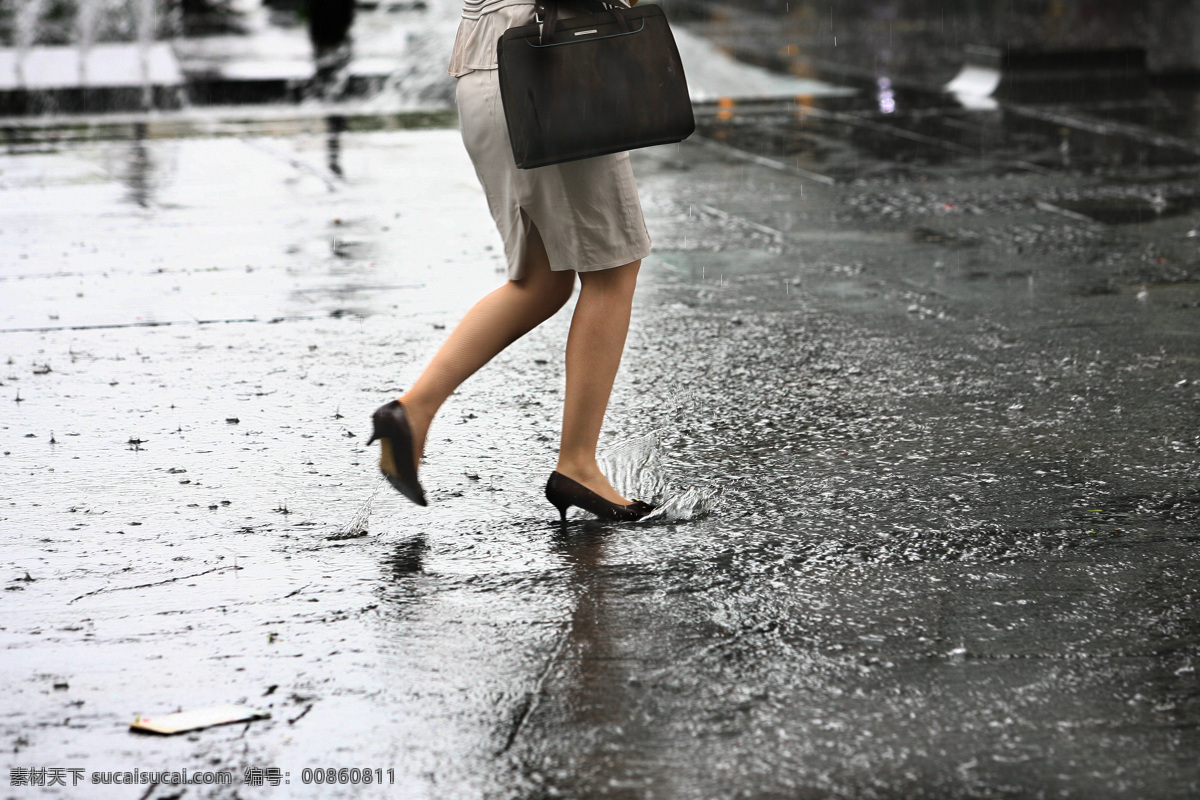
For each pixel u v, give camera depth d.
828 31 40.59
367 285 12.74
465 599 6.32
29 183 17.72
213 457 8.28
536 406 9.27
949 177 18.42
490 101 6.84
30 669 5.62
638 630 5.99
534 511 7.45
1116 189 17.42
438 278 13.02
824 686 5.48
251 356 10.47
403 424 6.98
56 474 7.96
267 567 6.68
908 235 15.02
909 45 36.47
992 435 8.63
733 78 28.53
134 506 7.48
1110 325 11.28
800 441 8.58
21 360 10.28
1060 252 14.10
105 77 26.61
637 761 4.93
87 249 14.09
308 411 9.19
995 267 13.49
